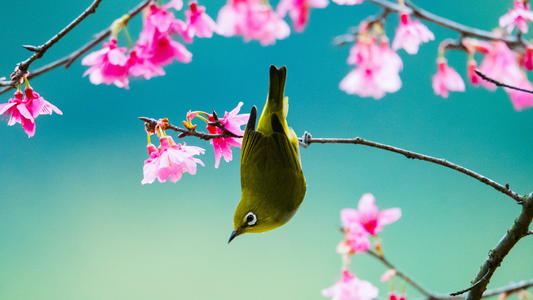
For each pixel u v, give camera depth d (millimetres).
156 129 4094
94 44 4043
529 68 4105
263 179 4156
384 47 4086
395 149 4094
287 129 4172
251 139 4156
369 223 4086
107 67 4047
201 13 4055
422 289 4082
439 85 4117
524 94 4113
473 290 4086
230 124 4133
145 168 4082
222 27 4059
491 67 4113
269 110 4168
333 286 4086
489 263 4078
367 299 4078
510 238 4070
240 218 4160
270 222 4164
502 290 4102
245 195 4164
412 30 4082
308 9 4074
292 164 4160
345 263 4086
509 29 4094
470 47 4109
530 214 4062
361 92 4090
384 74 4086
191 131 4109
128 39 4047
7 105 4062
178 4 4043
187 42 4051
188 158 4078
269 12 4062
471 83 4117
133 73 4047
